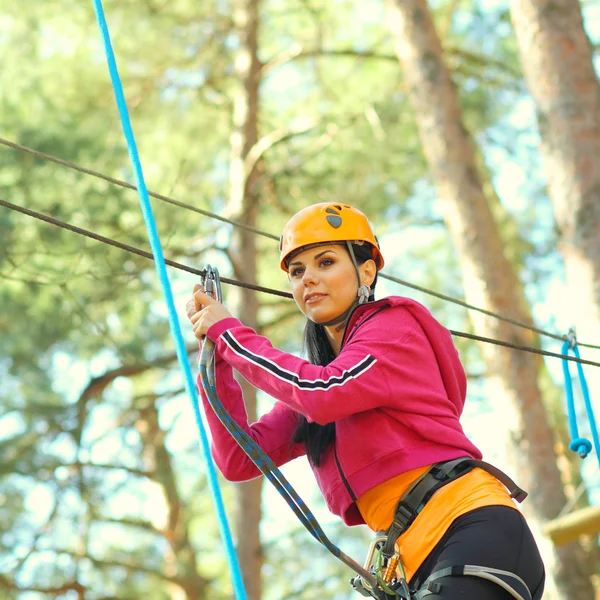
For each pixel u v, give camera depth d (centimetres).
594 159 1462
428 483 461
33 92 2202
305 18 2527
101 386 2252
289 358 467
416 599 445
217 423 519
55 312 2038
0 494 2233
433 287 2736
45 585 2314
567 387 705
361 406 461
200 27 2495
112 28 2406
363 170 2378
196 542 3039
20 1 2281
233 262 2234
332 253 503
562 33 1538
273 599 2881
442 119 1997
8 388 2281
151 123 2448
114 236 1884
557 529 1373
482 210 1961
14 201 1923
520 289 2622
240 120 2397
